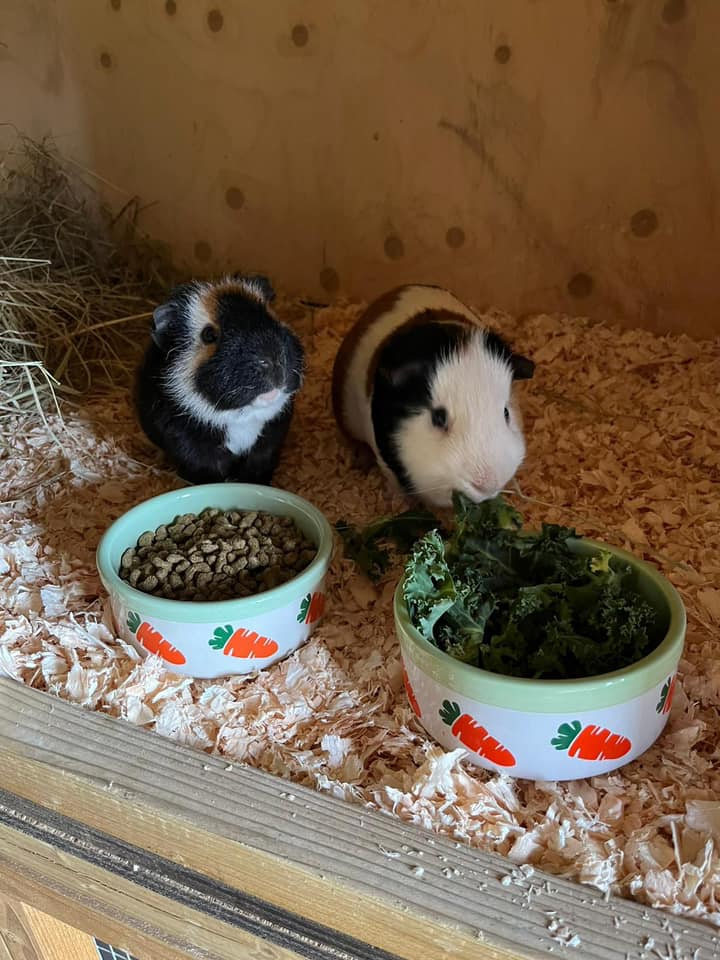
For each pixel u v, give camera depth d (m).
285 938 0.31
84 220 0.81
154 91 0.75
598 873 0.28
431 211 0.72
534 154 0.66
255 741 0.36
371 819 0.30
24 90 0.80
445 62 0.65
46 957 0.43
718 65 0.59
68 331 0.69
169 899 0.33
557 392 0.64
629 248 0.68
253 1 0.68
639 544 0.48
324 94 0.70
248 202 0.77
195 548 0.43
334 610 0.44
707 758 0.35
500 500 0.42
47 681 0.39
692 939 0.26
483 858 0.29
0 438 0.60
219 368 0.47
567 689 0.30
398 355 0.48
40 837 0.36
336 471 0.58
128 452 0.60
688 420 0.59
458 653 0.35
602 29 0.60
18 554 0.48
